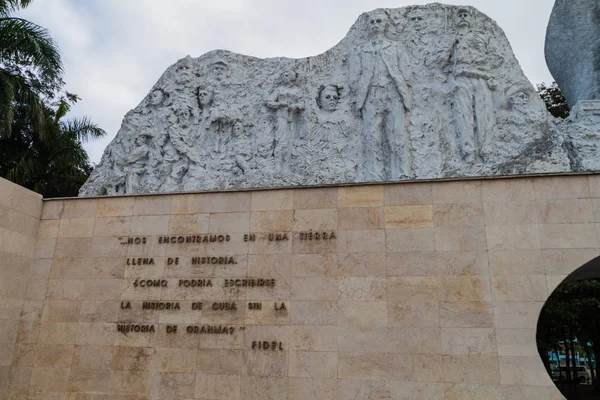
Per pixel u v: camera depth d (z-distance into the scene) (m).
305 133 10.72
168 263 8.27
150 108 11.98
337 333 7.30
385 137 10.22
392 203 7.72
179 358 7.72
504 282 7.03
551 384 6.51
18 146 16.80
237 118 11.29
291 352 7.36
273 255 7.90
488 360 6.76
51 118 17.45
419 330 7.07
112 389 7.82
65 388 7.99
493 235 7.25
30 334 8.41
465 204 7.46
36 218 9.02
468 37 10.41
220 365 7.54
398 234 7.55
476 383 6.71
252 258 7.96
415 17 11.00
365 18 11.17
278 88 11.12
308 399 7.12
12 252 8.52
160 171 11.25
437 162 9.80
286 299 7.62
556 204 7.18
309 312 7.48
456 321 7.00
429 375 6.86
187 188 10.79
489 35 10.64
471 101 10.06
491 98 10.18
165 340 7.86
